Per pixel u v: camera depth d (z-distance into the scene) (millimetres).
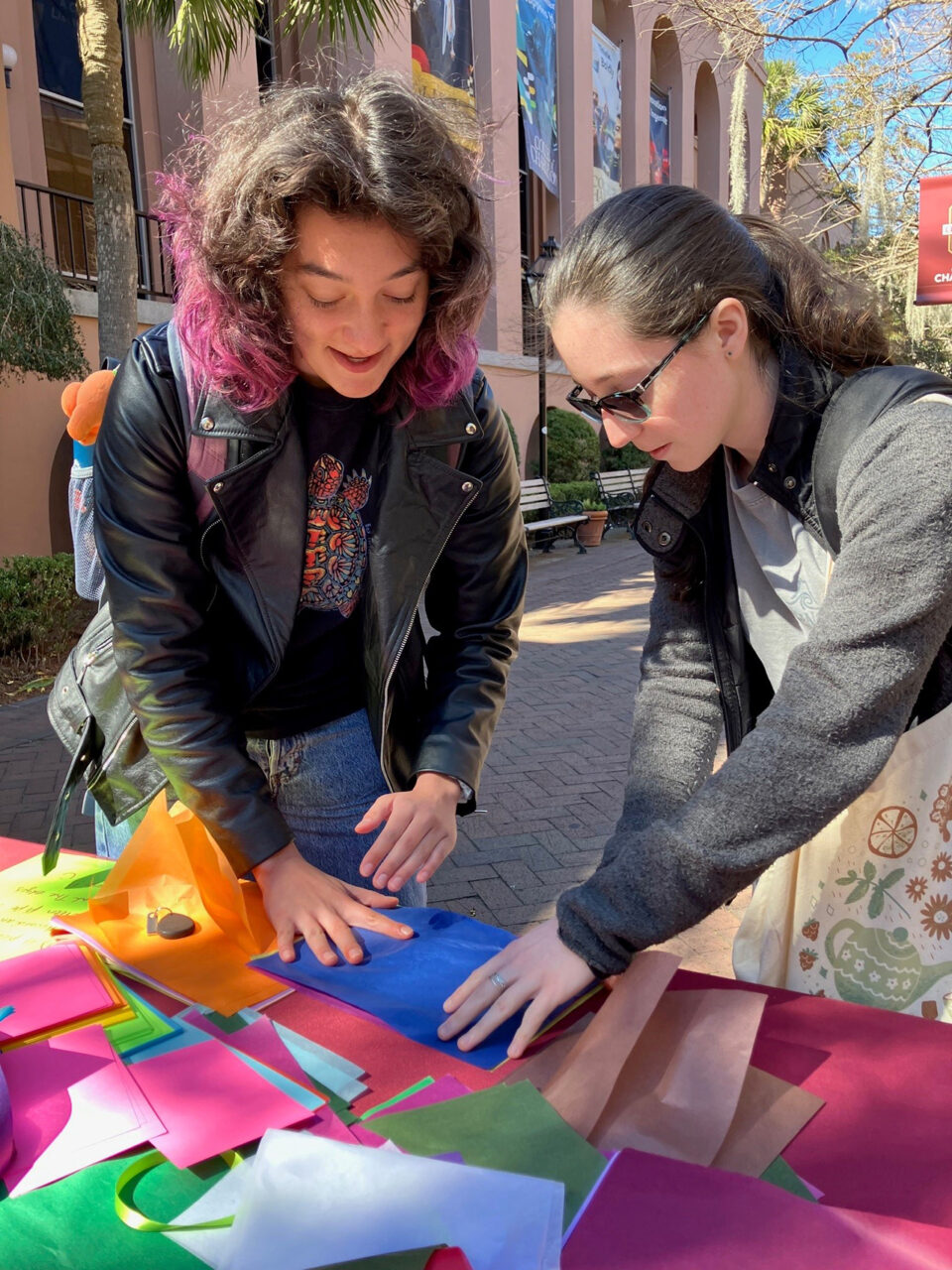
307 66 1289
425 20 10094
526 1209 731
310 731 1628
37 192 7234
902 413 1010
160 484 1339
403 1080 963
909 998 1188
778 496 1185
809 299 1130
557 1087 900
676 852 958
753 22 8484
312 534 1462
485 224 1280
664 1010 1013
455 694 1567
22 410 6883
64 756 4594
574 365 1103
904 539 928
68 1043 1013
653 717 1350
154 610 1356
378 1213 733
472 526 1566
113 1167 839
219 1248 731
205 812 1336
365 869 1367
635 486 14352
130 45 8430
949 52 8281
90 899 1290
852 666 932
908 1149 837
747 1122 866
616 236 1046
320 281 1122
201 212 1194
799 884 1287
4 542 6793
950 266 6531
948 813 1157
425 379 1360
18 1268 735
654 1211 745
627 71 15391
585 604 8195
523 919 2994
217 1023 1071
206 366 1271
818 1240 709
